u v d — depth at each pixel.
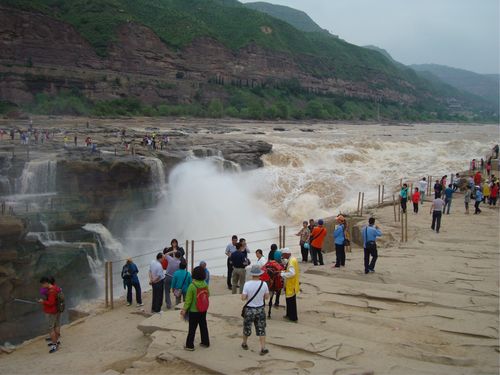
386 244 20.19
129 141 43.78
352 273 15.31
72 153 32.72
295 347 9.31
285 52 197.00
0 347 12.81
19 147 34.22
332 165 46.97
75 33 118.06
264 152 45.06
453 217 24.94
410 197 30.70
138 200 32.19
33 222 25.41
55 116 86.06
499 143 71.50
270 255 12.17
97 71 118.81
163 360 9.10
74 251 24.56
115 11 142.62
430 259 16.95
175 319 11.38
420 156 53.16
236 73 167.38
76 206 28.42
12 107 86.25
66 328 13.64
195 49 156.38
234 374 8.33
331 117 164.50
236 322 10.91
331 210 36.59
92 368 10.12
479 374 8.41
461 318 11.26
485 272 15.24
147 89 123.06
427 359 9.09
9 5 102.62
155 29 158.38
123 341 11.80
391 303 12.40
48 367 10.46
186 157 36.78
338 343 9.51
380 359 8.95
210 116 118.75
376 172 45.25
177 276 12.37
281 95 173.62
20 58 102.31
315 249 16.70
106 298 15.52
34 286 22.06
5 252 21.17
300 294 13.17
